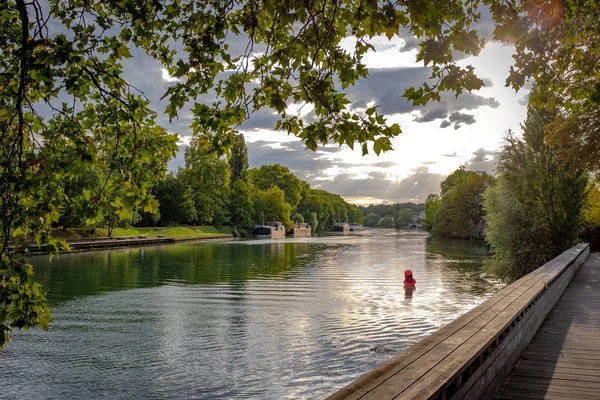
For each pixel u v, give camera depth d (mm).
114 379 9812
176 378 9906
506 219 24875
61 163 4297
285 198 116062
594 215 31750
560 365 6852
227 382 9641
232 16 4613
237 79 4445
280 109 3988
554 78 6664
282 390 9211
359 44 4012
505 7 4188
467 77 3793
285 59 4086
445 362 4020
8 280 4297
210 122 4246
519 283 9711
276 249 51062
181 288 21969
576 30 6402
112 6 4023
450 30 3838
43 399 8914
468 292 20500
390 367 3893
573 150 21078
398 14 3428
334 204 174875
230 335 13195
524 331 7684
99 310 16703
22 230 4359
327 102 3920
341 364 10672
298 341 12570
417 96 3916
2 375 10047
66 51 3795
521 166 25938
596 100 7117
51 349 11867
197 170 76312
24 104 4344
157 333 13430
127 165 4781
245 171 97812
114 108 4617
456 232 75438
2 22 4348
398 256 40375
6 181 3906
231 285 22906
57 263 33688
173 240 63250
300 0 3893
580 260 21234
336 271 28984
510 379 6215
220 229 83875
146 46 4773
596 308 11445
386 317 15383
